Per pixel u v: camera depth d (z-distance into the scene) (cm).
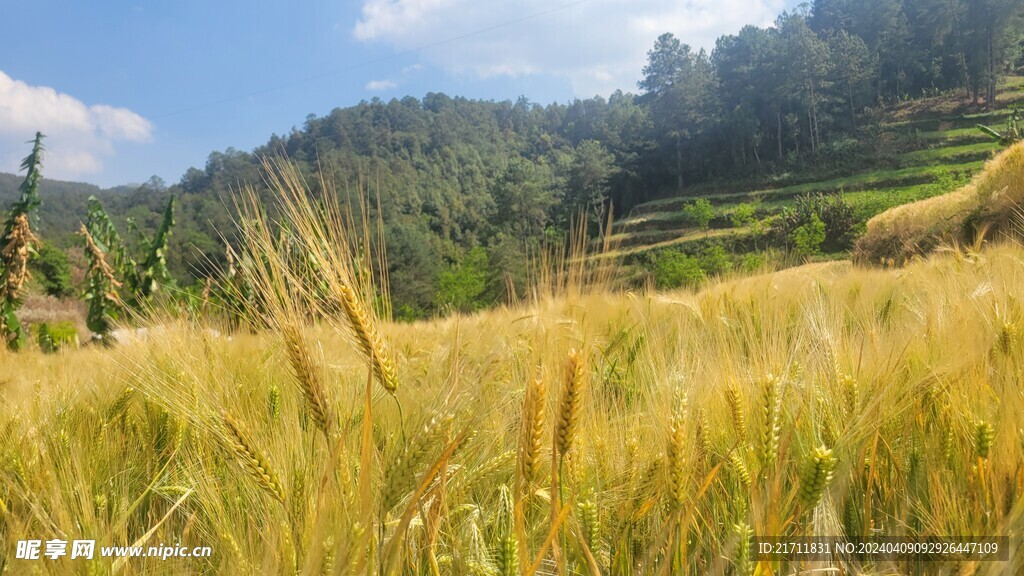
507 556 131
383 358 146
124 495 204
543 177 12412
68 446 217
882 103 13075
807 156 11706
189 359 243
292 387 241
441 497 153
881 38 14088
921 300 422
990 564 140
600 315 416
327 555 134
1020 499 141
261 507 183
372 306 158
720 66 14475
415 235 7056
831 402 200
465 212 12875
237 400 206
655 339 341
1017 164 1567
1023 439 165
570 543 166
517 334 376
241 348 324
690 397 204
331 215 158
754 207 10169
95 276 1458
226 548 168
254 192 164
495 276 4741
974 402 192
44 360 606
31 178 1517
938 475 170
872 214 7375
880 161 10569
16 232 1476
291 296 159
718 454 194
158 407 267
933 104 12206
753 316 391
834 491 168
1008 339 233
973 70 11600
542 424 137
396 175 15088
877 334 271
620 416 230
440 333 492
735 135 12644
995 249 669
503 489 154
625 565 162
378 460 163
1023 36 11788
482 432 180
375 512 138
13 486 191
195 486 198
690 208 9181
